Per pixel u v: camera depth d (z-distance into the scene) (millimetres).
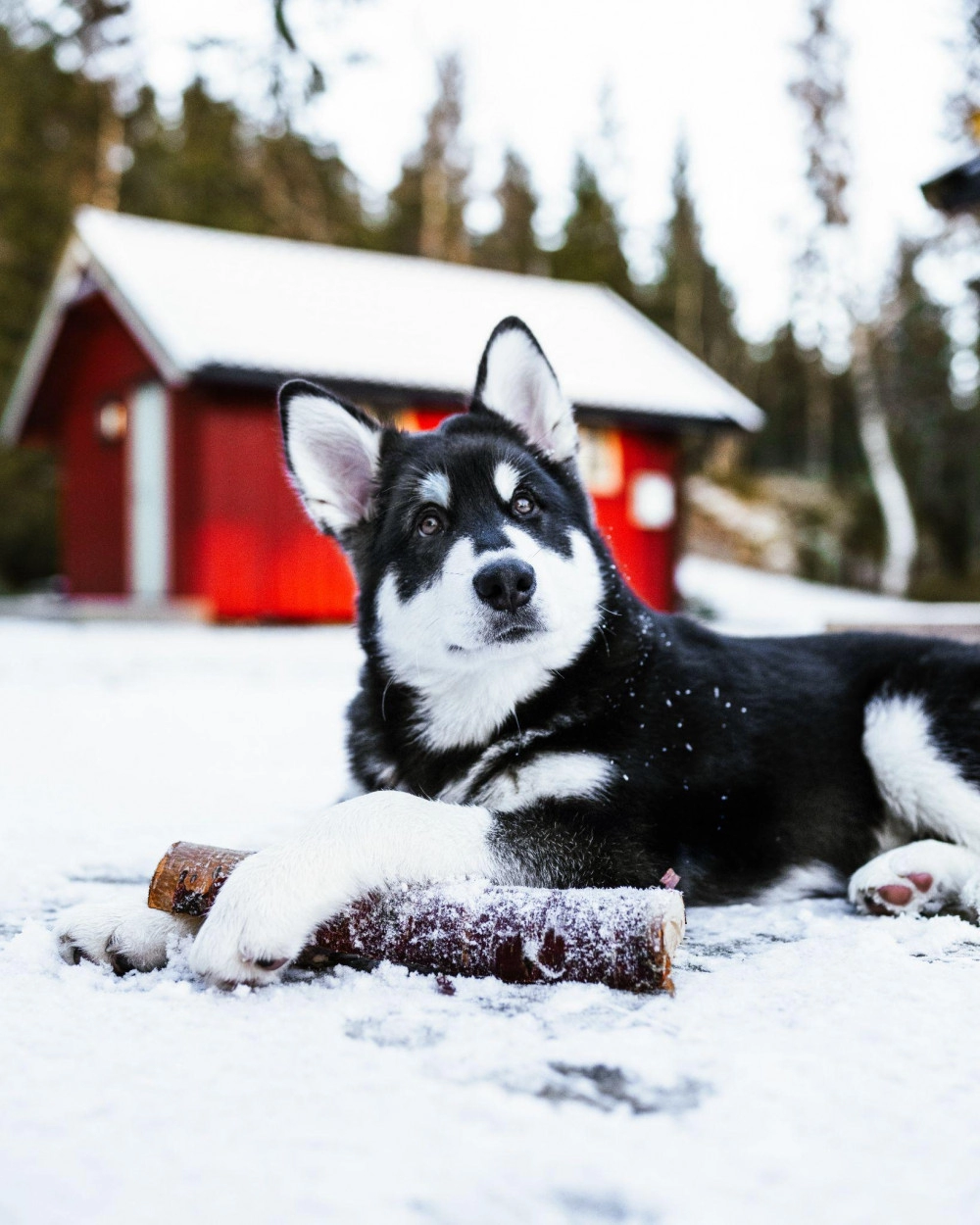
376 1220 1174
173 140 30469
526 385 3463
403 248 35781
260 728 6699
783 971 2135
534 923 2037
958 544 32531
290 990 2010
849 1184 1259
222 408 15547
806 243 27469
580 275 35906
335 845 2143
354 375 15078
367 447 3365
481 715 2846
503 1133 1382
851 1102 1487
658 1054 1656
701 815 2803
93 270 17281
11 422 20406
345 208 33062
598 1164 1297
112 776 4898
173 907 2160
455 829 2342
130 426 17422
